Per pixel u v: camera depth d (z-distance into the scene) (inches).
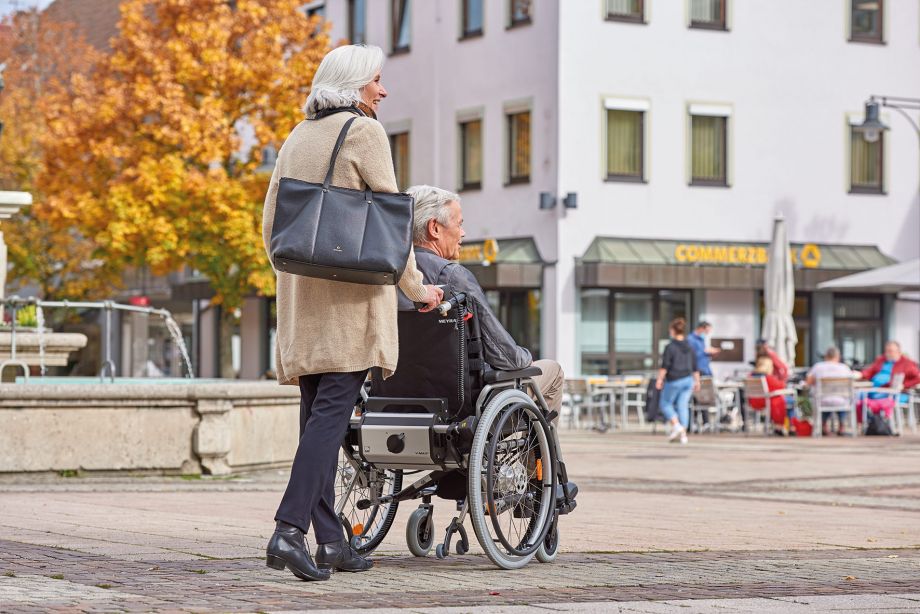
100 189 1657.2
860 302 1811.0
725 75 1733.5
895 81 1820.9
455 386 307.6
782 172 1760.6
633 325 1707.7
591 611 245.3
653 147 1697.8
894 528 446.0
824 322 1782.7
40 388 617.6
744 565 329.1
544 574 303.3
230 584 277.9
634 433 1336.1
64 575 290.0
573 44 1652.3
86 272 2064.5
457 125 1781.5
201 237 1662.2
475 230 1760.6
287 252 276.5
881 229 1814.7
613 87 1675.7
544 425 323.9
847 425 1296.8
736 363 1738.4
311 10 2060.8
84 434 628.1
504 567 309.6
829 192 1784.0
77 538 372.8
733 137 1738.4
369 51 300.2
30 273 2047.2
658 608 249.8
